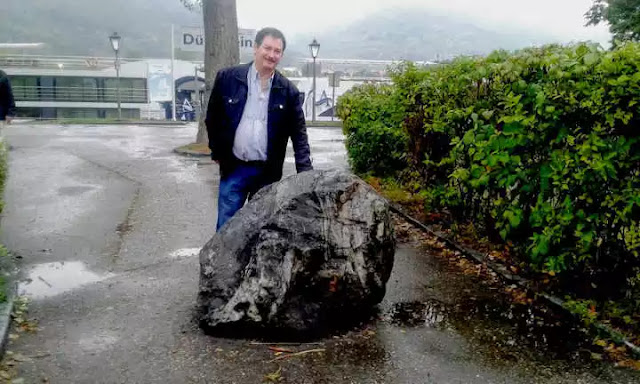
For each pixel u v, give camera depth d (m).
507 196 5.04
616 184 3.95
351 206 3.90
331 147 16.11
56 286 4.69
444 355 3.59
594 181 4.00
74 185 9.19
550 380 3.32
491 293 4.63
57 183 9.32
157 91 38.44
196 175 10.48
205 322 3.77
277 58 4.33
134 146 15.35
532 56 4.58
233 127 4.48
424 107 6.59
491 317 4.17
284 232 3.72
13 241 5.98
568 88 4.06
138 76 37.84
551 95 4.14
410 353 3.61
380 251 4.02
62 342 3.67
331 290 3.80
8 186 8.91
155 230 6.53
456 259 5.47
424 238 6.18
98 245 5.90
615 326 3.87
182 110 38.94
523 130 4.41
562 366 3.47
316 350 3.62
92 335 3.78
